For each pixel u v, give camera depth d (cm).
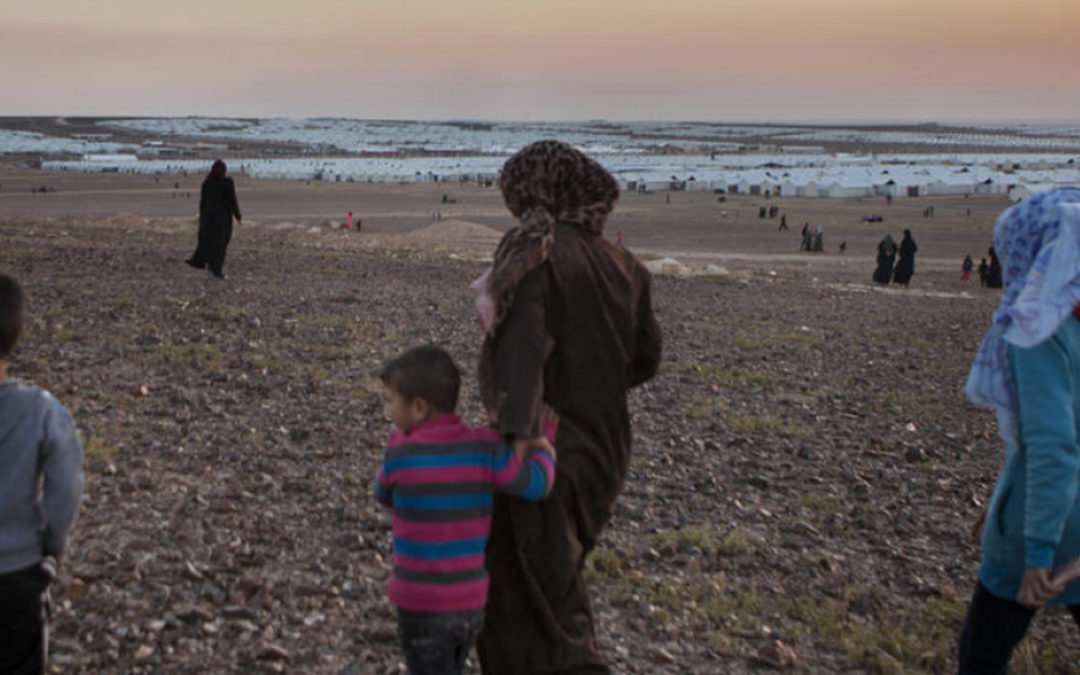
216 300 1405
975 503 700
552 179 311
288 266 1991
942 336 1717
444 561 296
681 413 925
